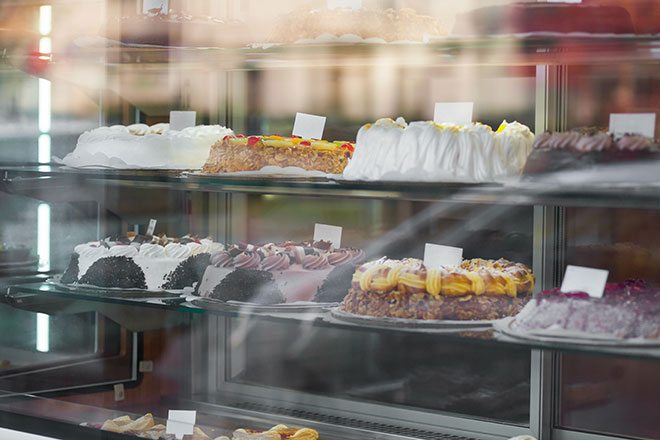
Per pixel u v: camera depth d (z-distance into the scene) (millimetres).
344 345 2254
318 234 2293
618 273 1965
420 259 2158
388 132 1854
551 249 2008
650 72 1883
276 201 2338
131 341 2355
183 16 2158
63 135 2387
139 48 2162
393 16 1932
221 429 2182
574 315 1663
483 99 2076
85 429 2131
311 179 1995
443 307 1804
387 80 2176
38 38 2312
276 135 2252
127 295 2141
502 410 2078
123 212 2402
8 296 2277
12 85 2303
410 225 2172
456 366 2121
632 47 1730
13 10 2314
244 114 2371
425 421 2150
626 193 1629
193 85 2396
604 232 1969
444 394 2141
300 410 2297
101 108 2424
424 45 1852
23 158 2334
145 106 2436
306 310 1955
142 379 2373
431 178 1785
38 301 2270
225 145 2072
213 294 2064
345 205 2250
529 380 2039
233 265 2055
